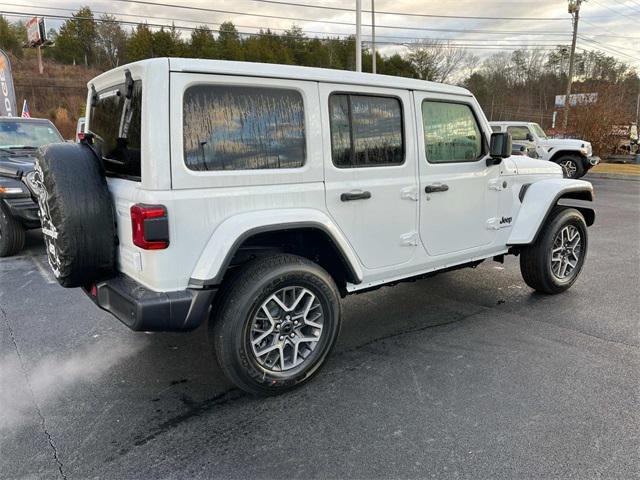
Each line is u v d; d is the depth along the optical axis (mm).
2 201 6062
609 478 2164
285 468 2258
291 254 2980
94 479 2203
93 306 4465
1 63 14234
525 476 2180
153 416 2713
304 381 2967
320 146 2941
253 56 48469
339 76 3016
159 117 2400
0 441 2484
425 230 3588
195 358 3436
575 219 4543
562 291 4727
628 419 2611
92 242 2695
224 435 2521
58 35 59656
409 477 2184
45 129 7926
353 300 4625
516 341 3637
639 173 18125
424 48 52812
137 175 2605
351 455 2344
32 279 5301
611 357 3352
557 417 2633
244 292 2660
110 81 2922
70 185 2645
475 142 3910
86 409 2791
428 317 4164
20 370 3270
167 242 2453
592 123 23016
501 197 4141
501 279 5242
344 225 3100
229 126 2619
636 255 6285
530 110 59594
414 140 3428
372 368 3234
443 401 2814
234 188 2639
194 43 50312
